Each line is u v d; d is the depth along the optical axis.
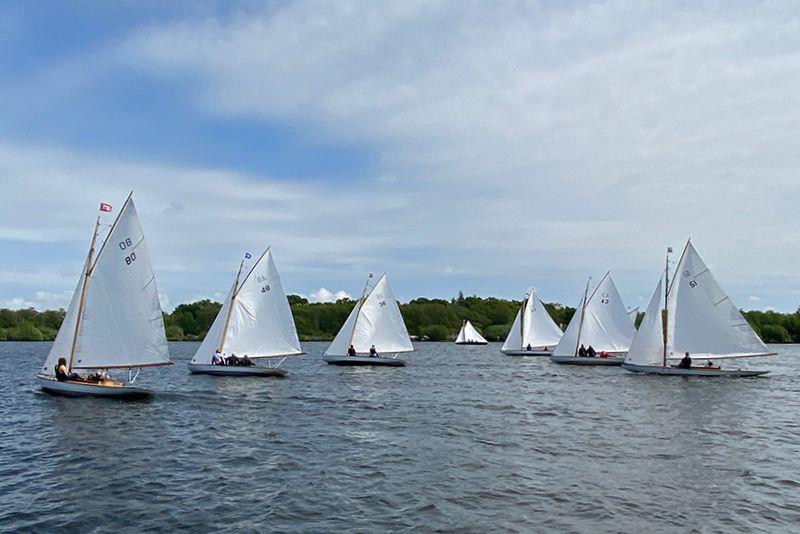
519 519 15.08
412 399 39.16
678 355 55.47
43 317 151.38
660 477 19.00
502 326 170.25
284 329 52.72
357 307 68.38
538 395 41.66
